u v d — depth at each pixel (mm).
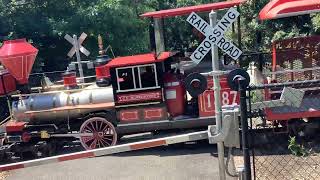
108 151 4738
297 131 8773
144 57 9555
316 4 8562
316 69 8773
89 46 19109
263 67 10516
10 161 9758
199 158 8656
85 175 8273
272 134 9156
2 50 9531
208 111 9109
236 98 8805
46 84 10477
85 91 9789
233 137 4633
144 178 7812
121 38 19766
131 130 9414
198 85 4668
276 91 8586
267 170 7367
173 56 10039
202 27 4727
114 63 9297
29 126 9789
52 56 20031
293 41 9875
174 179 7645
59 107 9695
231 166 6750
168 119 9266
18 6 18625
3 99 11141
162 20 9445
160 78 9172
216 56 4734
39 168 8906
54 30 18531
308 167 7438
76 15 18734
